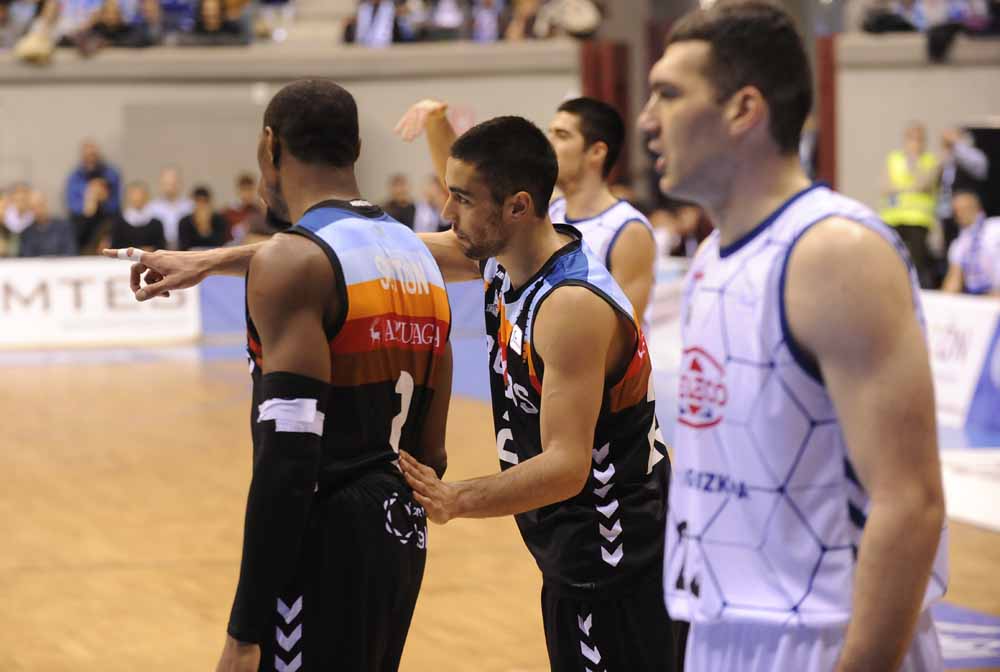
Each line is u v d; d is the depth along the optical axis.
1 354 23.67
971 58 29.92
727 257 3.08
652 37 34.50
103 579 9.59
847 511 2.98
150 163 31.70
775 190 3.00
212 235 25.23
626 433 4.65
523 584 9.38
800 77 2.95
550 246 4.48
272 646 4.10
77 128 31.47
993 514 11.34
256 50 31.97
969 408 16.06
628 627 4.71
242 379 20.25
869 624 2.81
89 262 24.89
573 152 7.23
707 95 2.95
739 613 3.09
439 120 5.80
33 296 24.62
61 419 16.70
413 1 33.34
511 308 4.55
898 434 2.78
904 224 23.34
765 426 3.00
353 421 4.15
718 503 3.12
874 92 30.27
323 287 4.00
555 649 4.87
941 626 8.32
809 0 31.77
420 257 4.43
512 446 4.72
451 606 8.85
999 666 7.48
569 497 4.28
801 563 3.01
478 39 32.59
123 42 31.64
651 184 32.16
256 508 3.86
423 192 31.14
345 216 4.20
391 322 4.21
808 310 2.87
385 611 4.23
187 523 11.27
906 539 2.77
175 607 8.90
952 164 23.02
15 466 13.82
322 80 4.32
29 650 8.02
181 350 24.09
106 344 24.94
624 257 7.14
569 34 32.31
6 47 31.88
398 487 4.28
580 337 4.27
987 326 15.92
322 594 4.10
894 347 2.79
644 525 4.68
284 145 4.27
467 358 21.98
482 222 4.41
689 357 3.19
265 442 3.88
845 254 2.83
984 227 19.28
